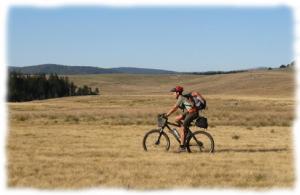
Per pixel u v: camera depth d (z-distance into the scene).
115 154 18.22
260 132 29.56
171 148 20.64
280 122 39.72
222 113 61.06
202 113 60.03
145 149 19.61
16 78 186.38
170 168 15.27
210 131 30.52
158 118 19.53
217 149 20.36
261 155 18.31
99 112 61.09
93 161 16.52
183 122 19.23
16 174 14.23
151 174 14.30
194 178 13.80
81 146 20.78
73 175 14.11
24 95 186.25
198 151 19.56
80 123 36.34
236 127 34.50
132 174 14.28
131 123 37.00
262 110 81.75
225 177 13.98
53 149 19.58
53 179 13.59
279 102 108.06
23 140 22.86
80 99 127.19
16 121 37.06
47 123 35.72
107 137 25.06
